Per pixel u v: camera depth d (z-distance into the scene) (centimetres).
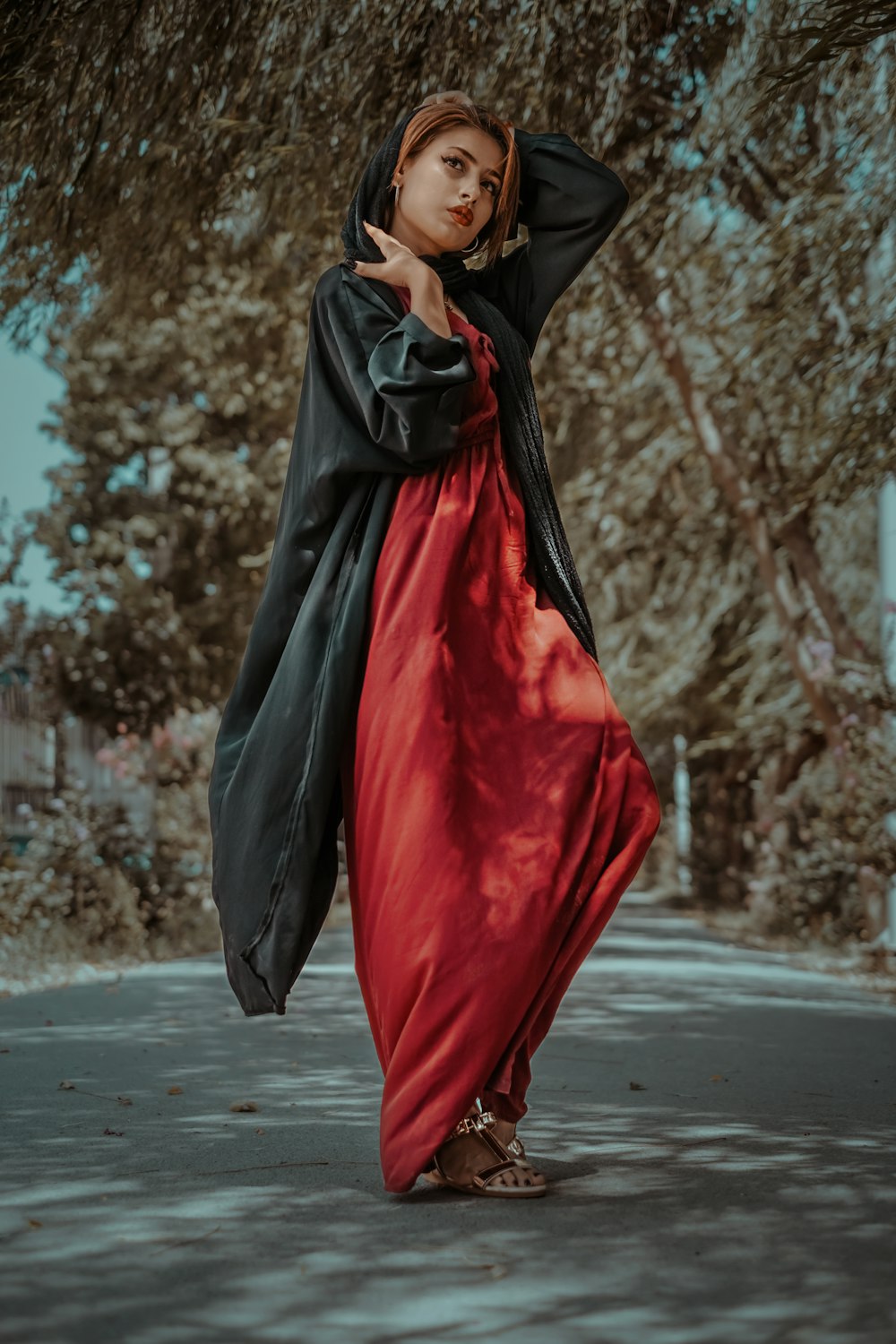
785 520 1270
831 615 1408
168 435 1897
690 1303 267
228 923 373
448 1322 258
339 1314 261
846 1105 505
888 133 858
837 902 1644
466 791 358
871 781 1262
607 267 1069
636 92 795
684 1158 402
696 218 1100
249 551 1938
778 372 1202
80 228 789
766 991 1001
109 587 1523
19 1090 520
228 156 785
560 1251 302
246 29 698
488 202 403
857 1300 268
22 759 1409
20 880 1177
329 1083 544
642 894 3734
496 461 391
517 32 702
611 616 2106
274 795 370
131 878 1308
